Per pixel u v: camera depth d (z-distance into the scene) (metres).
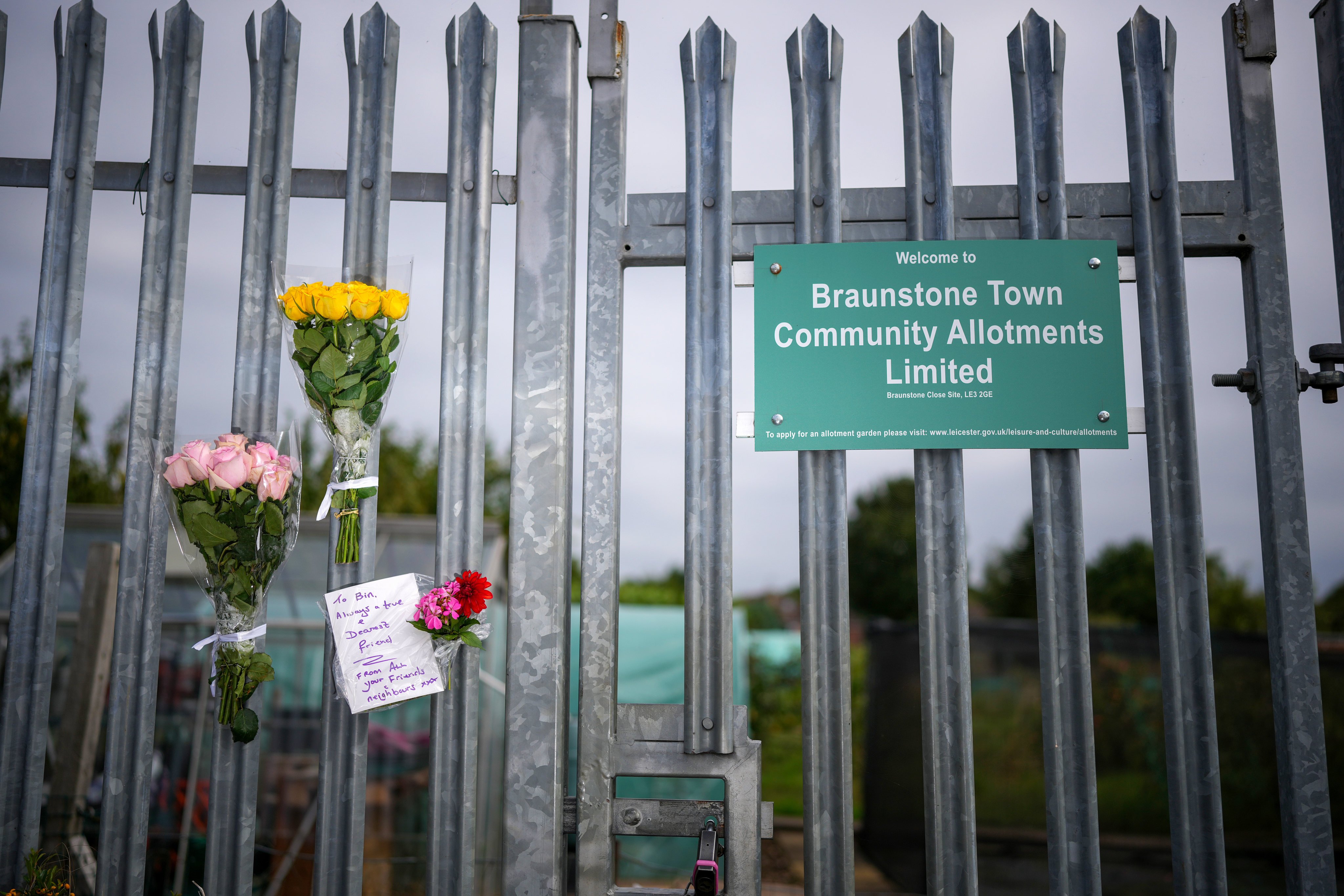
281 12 2.36
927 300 2.18
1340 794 6.08
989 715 7.36
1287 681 2.03
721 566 2.14
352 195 2.28
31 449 2.22
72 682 4.55
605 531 2.16
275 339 2.26
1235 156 2.23
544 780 2.08
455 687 2.15
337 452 2.18
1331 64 2.29
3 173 2.37
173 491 2.09
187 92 2.34
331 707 2.14
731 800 2.08
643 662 8.03
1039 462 2.14
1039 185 2.22
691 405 2.19
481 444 2.20
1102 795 7.03
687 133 2.29
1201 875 1.99
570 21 2.34
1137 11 2.26
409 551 6.75
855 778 9.78
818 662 2.10
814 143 2.27
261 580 2.13
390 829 6.02
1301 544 2.07
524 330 2.22
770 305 2.21
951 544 2.12
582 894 2.07
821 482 2.16
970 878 2.00
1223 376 2.18
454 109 2.30
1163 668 2.05
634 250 2.26
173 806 5.46
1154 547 2.08
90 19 2.38
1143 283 2.16
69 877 2.45
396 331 2.21
